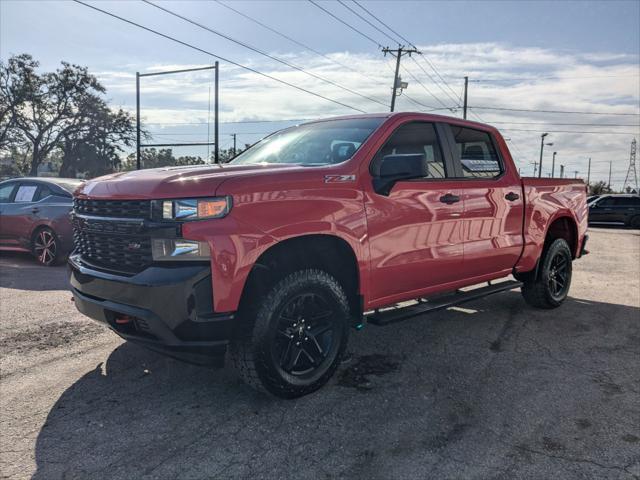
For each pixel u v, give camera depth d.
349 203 3.55
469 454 2.79
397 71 33.72
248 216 3.04
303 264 3.47
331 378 3.80
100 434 2.94
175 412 3.22
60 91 47.69
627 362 4.23
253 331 3.13
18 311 5.43
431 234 4.19
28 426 3.01
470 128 4.87
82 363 4.01
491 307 6.08
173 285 2.89
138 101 23.81
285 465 2.66
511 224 5.12
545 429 3.07
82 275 3.37
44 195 8.59
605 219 24.61
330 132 4.26
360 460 2.71
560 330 5.13
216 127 22.78
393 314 3.94
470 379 3.83
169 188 3.02
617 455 2.79
